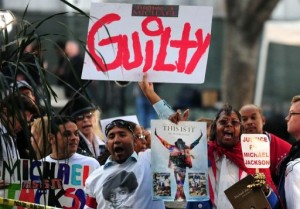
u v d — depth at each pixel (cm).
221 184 895
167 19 905
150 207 895
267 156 868
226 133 898
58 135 938
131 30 905
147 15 905
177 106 2128
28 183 933
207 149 899
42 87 769
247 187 858
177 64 905
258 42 2202
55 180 947
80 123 1088
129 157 898
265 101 2175
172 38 905
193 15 903
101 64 902
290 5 2255
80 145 1088
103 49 905
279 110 2156
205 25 903
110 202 893
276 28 2147
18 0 1903
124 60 905
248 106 1053
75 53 1697
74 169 952
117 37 906
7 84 767
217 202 895
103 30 905
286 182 882
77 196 952
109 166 905
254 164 866
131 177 894
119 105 1947
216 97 2209
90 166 955
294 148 912
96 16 904
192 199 877
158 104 904
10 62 791
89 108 1089
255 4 2155
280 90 2183
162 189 873
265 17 2170
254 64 2200
